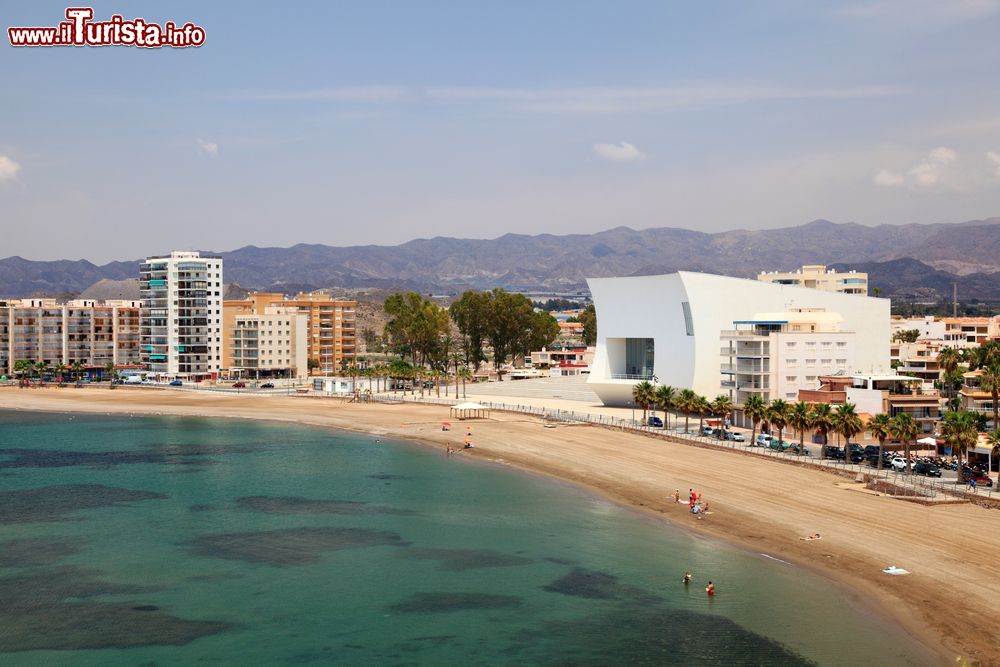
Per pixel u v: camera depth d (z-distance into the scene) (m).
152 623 71.81
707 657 63.12
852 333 170.88
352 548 92.19
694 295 185.12
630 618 70.75
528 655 64.56
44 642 68.25
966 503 97.88
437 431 178.12
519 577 81.62
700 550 87.62
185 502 114.81
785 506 100.88
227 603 76.19
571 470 131.00
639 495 112.12
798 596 73.69
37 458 152.12
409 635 68.75
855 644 64.00
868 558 81.31
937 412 140.75
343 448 161.75
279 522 103.50
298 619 72.38
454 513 106.56
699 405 154.12
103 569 85.75
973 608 69.06
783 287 190.75
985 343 185.00
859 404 140.12
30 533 99.06
